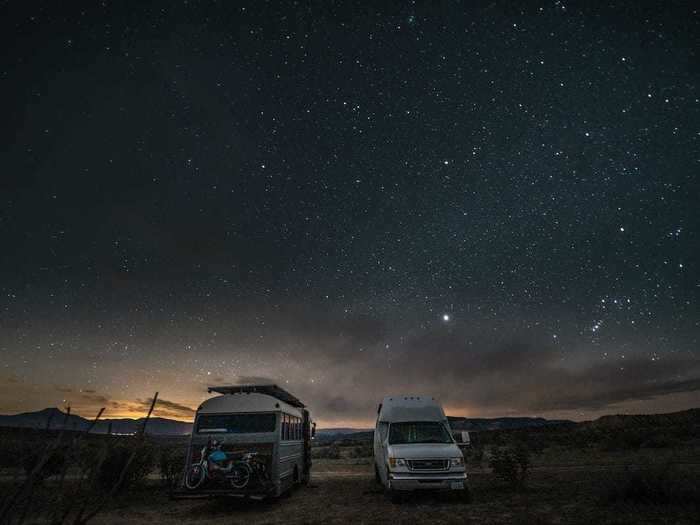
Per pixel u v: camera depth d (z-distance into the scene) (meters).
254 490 11.93
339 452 42.72
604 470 18.66
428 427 14.42
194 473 12.19
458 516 10.72
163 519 11.42
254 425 12.96
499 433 61.59
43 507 3.29
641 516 9.55
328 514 11.60
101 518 11.41
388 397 15.87
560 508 10.98
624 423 57.66
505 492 14.08
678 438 33.31
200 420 13.09
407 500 13.23
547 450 33.44
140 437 3.45
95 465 3.30
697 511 9.57
